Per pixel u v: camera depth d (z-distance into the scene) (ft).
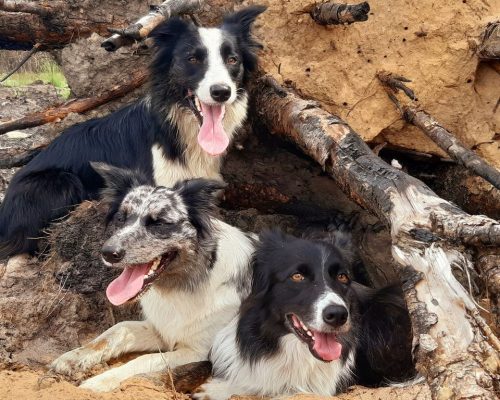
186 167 6.85
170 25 6.71
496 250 5.29
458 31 7.27
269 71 7.18
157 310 6.23
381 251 7.32
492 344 5.13
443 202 5.60
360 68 7.20
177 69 6.68
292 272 5.66
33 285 6.73
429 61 7.26
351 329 5.80
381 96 7.24
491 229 5.18
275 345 5.75
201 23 7.37
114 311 6.79
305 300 5.56
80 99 7.74
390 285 6.38
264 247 5.89
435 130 6.91
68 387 5.37
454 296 5.26
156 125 6.86
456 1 7.26
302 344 5.72
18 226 6.98
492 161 7.48
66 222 6.86
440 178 7.68
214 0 7.47
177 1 6.75
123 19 7.63
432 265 5.37
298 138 6.73
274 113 6.98
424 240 5.45
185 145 6.81
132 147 6.97
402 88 7.01
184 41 6.69
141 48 7.32
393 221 5.66
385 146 7.49
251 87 7.23
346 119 7.20
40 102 11.29
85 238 6.82
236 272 6.28
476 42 7.25
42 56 12.87
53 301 6.63
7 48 7.91
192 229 6.07
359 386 5.90
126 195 6.08
